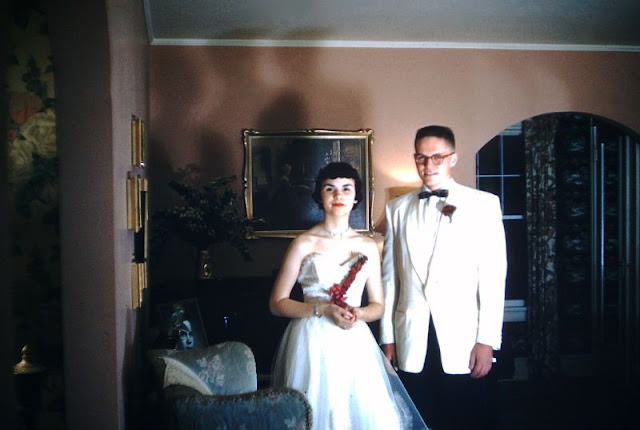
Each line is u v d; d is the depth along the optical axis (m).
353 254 2.94
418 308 3.24
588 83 5.27
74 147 2.44
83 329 2.47
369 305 2.96
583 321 6.12
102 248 2.47
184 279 4.82
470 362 3.19
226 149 4.88
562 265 6.11
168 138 4.83
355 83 5.01
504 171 6.09
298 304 2.86
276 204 4.90
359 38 4.93
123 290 2.74
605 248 6.11
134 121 3.21
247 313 4.32
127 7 3.06
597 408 5.01
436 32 4.82
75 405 2.48
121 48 2.79
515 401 5.21
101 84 2.44
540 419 4.74
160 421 2.77
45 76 2.62
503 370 5.86
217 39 4.85
